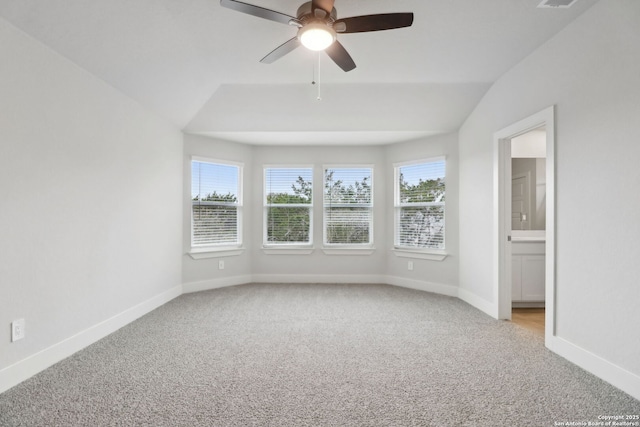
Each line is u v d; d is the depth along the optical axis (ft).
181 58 9.89
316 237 16.99
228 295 14.24
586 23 7.37
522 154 14.28
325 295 14.28
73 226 8.36
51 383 6.79
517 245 12.51
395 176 16.52
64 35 7.56
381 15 6.50
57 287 7.86
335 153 16.97
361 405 6.01
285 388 6.60
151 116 12.03
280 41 9.17
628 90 6.37
